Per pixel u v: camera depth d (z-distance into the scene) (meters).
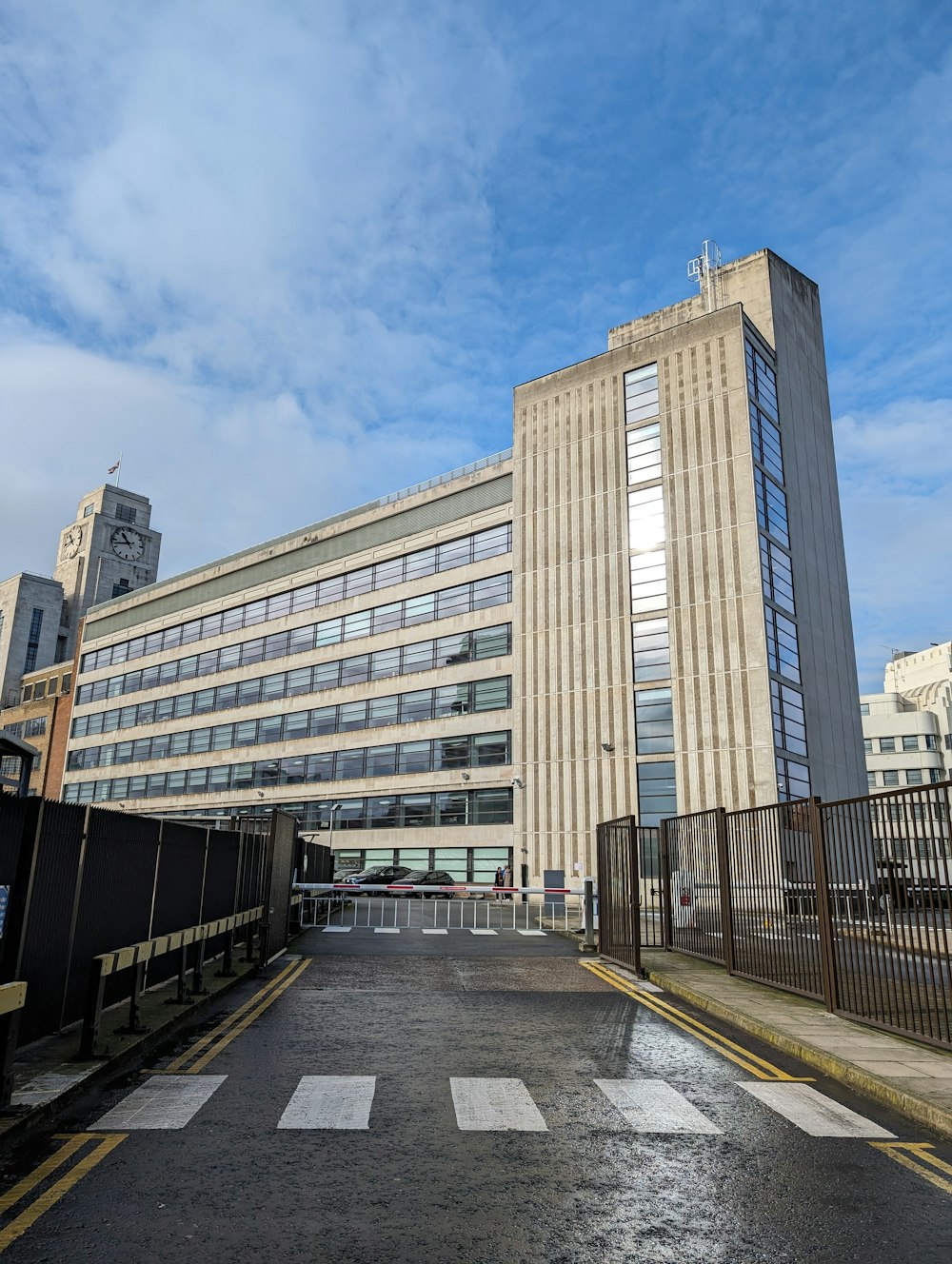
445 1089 7.16
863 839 9.72
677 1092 7.21
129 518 140.00
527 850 43.31
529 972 14.53
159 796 69.62
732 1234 4.47
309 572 61.88
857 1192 5.07
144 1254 4.14
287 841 17.03
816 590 44.97
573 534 45.31
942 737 111.50
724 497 40.59
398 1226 4.50
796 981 11.55
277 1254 4.16
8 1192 4.89
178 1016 9.73
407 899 38.50
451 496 53.00
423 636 52.75
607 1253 4.24
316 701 58.69
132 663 76.94
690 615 40.31
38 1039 8.23
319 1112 6.46
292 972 14.07
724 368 41.91
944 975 8.23
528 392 48.84
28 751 18.83
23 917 7.34
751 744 37.66
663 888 17.84
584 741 42.50
